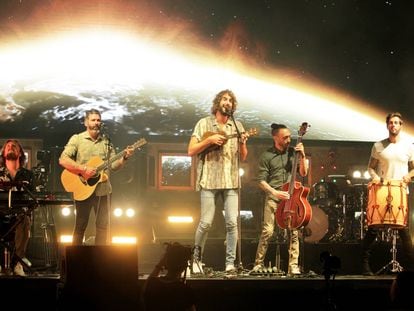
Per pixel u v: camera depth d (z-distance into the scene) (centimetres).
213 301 733
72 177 854
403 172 886
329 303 682
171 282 611
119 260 625
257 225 1147
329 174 1236
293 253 876
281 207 883
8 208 820
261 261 888
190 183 1189
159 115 1261
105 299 621
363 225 1112
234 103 863
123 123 1226
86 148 866
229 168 852
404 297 523
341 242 1092
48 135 1179
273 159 901
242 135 839
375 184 873
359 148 1249
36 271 884
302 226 866
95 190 852
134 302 623
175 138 1188
